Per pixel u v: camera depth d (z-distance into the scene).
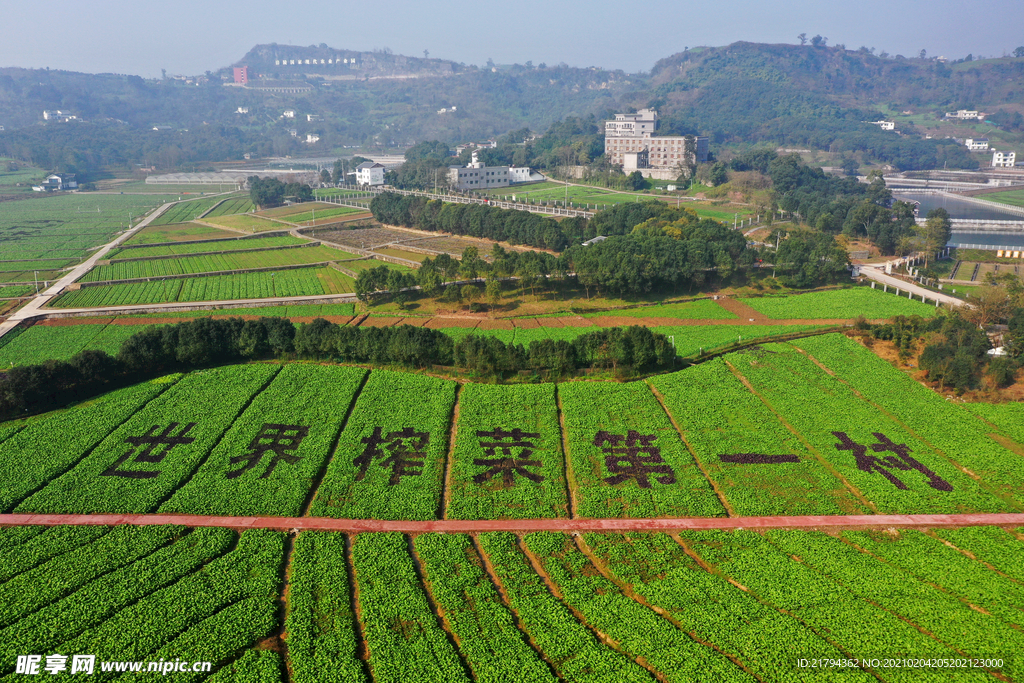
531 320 139.12
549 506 76.06
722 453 86.88
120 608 61.38
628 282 148.12
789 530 71.44
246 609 60.81
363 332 116.00
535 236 197.25
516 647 56.66
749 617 59.50
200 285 171.25
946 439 89.56
